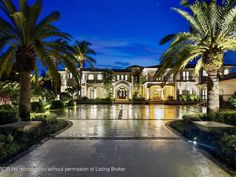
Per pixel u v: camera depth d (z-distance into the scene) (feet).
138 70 167.32
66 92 121.80
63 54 42.65
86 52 134.10
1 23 36.17
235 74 94.38
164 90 145.18
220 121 37.50
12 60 44.60
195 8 39.58
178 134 30.35
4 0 36.24
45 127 34.55
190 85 143.43
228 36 39.52
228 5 37.60
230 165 17.34
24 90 38.96
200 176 15.25
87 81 158.51
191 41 41.55
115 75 163.32
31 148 22.53
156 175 15.40
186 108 92.48
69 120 48.60
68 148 22.57
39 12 37.83
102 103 132.36
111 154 20.39
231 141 20.26
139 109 87.10
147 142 25.46
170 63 40.86
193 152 21.13
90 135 29.78
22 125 30.01
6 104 52.39
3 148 20.63
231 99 60.23
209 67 40.57
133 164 17.63
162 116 58.03
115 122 44.88
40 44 36.63
